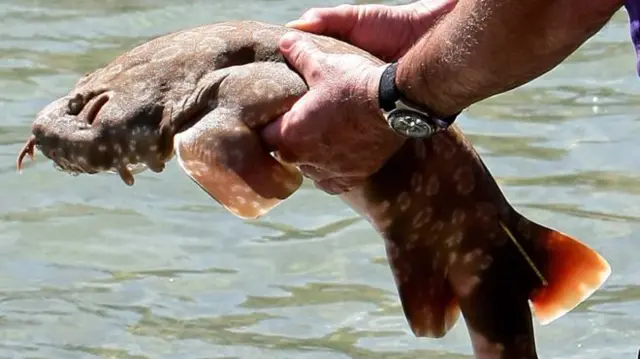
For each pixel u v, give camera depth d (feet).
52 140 5.41
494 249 5.60
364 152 5.34
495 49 4.92
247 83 5.29
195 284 8.21
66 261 8.46
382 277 8.20
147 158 5.37
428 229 5.56
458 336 7.69
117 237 8.70
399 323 7.81
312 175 5.48
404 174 5.45
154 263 8.43
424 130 5.22
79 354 7.65
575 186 8.90
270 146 5.30
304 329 7.78
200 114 5.31
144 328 7.84
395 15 5.96
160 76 5.37
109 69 5.48
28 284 8.25
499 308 5.65
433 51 5.06
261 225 8.77
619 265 8.11
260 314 7.93
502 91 5.08
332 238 8.58
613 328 7.66
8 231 8.77
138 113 5.32
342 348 7.61
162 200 9.09
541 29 4.83
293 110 5.26
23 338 7.79
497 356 5.71
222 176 5.16
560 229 8.41
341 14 5.90
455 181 5.51
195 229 8.75
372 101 5.21
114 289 8.19
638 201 8.70
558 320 7.75
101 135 5.35
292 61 5.36
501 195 5.61
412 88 5.14
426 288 5.68
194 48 5.41
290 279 8.21
